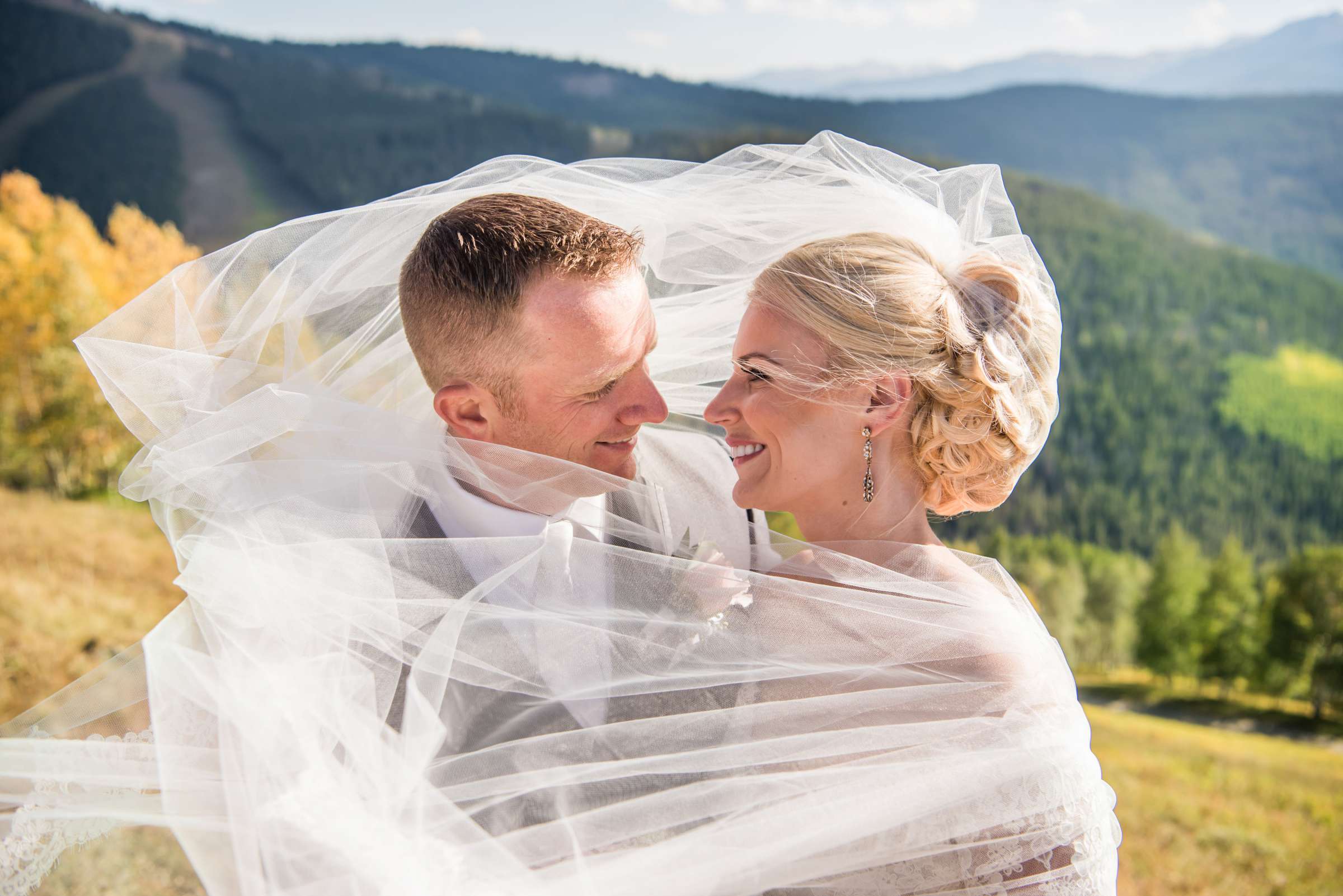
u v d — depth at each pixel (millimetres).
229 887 1201
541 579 1445
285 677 1279
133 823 1248
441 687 1343
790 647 1435
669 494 1835
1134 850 16109
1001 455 1527
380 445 1569
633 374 1698
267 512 1420
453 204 1796
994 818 1296
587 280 1595
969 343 1500
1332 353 104500
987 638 1439
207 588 1334
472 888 1198
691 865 1257
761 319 1564
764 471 1607
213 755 1274
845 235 1688
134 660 1361
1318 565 48969
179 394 1537
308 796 1221
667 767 1334
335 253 1700
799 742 1354
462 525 1555
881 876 1297
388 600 1352
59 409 32438
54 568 16344
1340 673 47062
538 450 1688
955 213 1833
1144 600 55375
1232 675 51250
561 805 1309
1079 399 97500
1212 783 22016
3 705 11000
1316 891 15000
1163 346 102375
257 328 1620
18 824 1243
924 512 1641
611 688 1392
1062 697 1454
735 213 1884
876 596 1471
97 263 44594
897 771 1322
